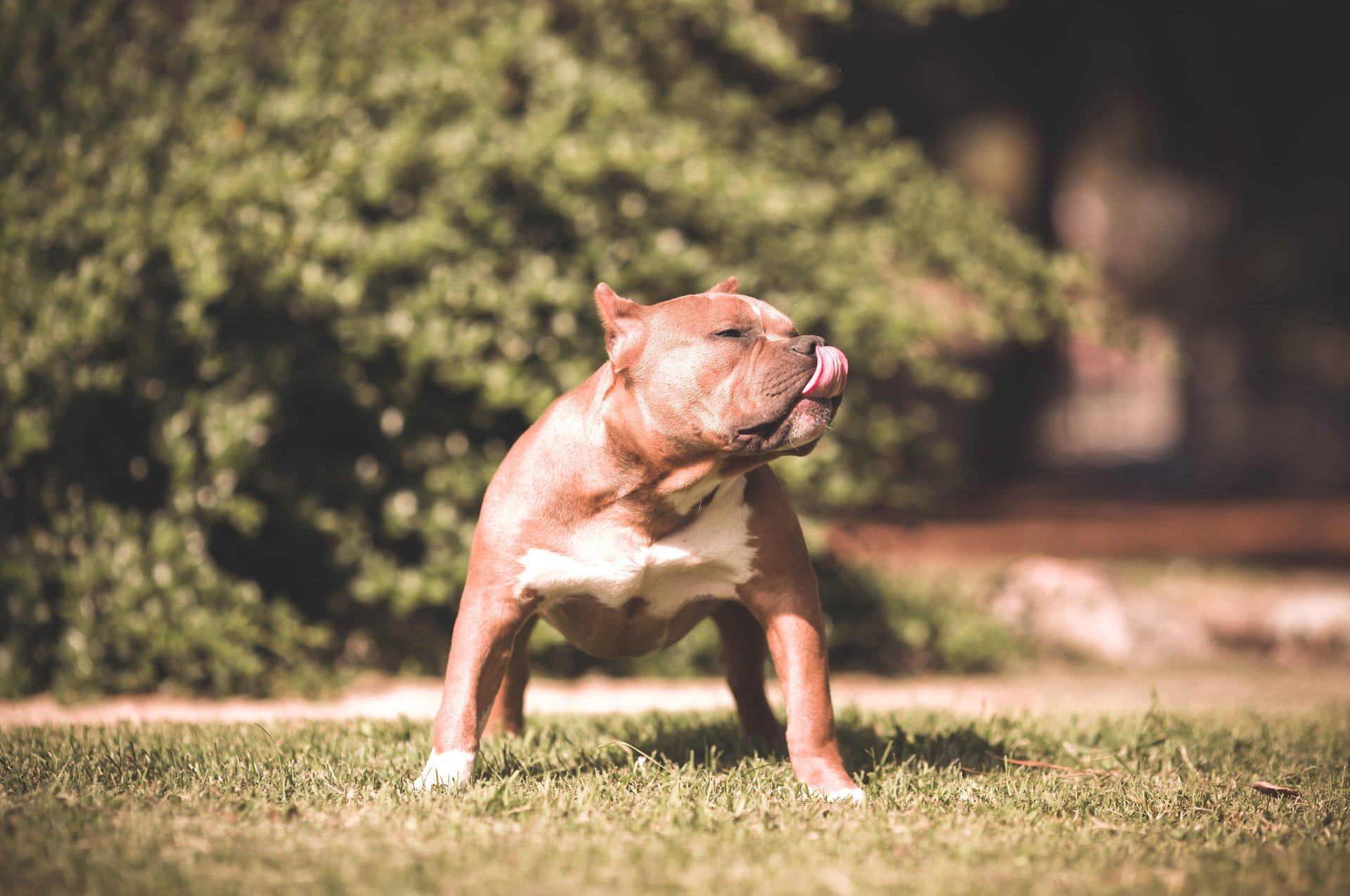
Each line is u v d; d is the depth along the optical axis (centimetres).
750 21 1079
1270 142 2841
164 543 852
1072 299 1138
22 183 862
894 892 334
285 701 826
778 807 425
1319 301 3422
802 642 469
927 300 1092
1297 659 1198
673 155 981
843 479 1002
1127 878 353
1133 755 548
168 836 378
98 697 812
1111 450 4053
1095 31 2623
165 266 868
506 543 467
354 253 899
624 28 1111
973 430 3041
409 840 377
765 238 1048
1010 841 389
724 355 450
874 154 1120
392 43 1009
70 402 863
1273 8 2498
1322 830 414
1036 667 1114
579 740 566
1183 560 1991
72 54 913
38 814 398
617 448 461
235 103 945
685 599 487
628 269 973
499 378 916
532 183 981
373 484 943
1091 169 3478
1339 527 2492
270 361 889
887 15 2369
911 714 672
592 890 332
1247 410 3622
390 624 985
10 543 854
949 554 2130
